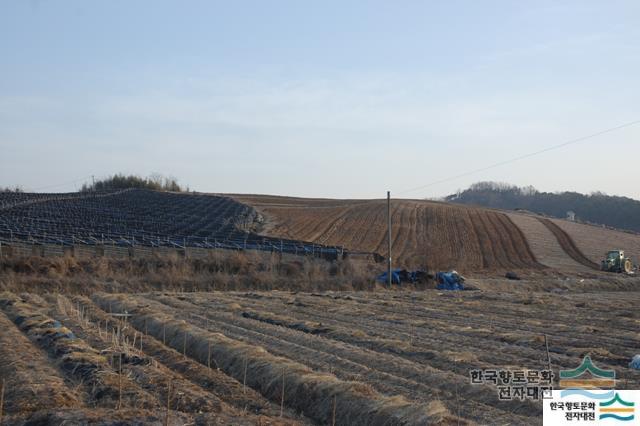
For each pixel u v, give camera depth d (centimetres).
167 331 2281
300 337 2169
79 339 2048
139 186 12562
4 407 1293
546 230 9219
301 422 1324
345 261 5650
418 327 2578
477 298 4322
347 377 1573
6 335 2111
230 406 1383
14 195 9869
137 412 1195
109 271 4672
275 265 5344
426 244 7631
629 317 3180
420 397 1394
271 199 11294
